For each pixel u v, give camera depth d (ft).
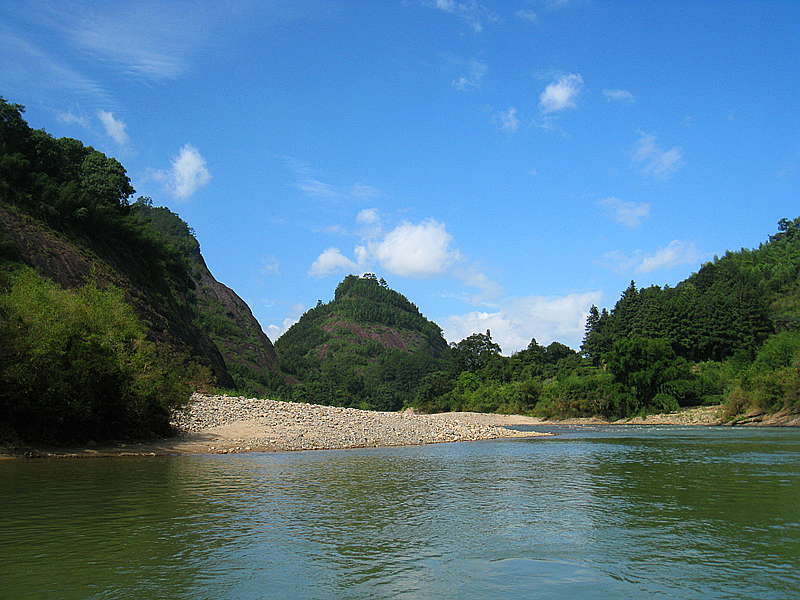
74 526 37.09
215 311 481.46
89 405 81.51
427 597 25.00
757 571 28.89
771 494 51.06
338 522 39.50
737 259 529.45
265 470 66.08
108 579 26.68
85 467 66.33
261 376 427.33
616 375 244.42
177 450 86.07
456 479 61.26
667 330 338.34
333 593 25.41
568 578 27.86
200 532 36.04
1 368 74.90
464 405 375.66
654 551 32.60
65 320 81.71
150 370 94.94
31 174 196.75
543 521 40.27
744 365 264.93
